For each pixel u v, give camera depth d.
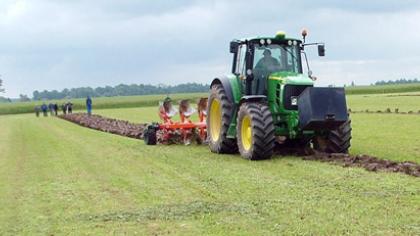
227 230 6.58
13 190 9.95
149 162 13.01
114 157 14.32
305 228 6.45
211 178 10.18
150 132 17.20
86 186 10.04
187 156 13.80
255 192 8.67
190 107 17.47
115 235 6.64
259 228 6.57
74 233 6.81
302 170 10.54
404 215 6.84
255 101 12.80
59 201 8.77
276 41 13.49
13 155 15.91
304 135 12.57
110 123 31.23
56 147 17.81
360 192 8.27
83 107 76.06
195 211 7.61
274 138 12.18
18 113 78.94
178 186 9.59
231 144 13.89
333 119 11.87
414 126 20.89
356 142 15.92
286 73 12.91
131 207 8.10
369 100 47.22
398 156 12.64
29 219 7.65
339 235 6.12
